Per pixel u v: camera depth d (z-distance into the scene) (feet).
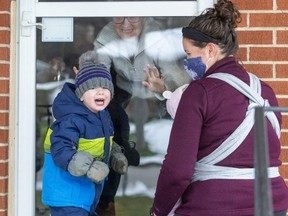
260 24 13.01
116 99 14.06
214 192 9.18
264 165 6.93
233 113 9.22
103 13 13.97
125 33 13.99
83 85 11.66
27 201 13.97
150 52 14.02
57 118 11.78
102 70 11.83
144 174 14.02
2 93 13.46
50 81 14.07
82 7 13.96
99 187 12.13
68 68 14.07
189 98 9.25
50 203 11.90
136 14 13.94
